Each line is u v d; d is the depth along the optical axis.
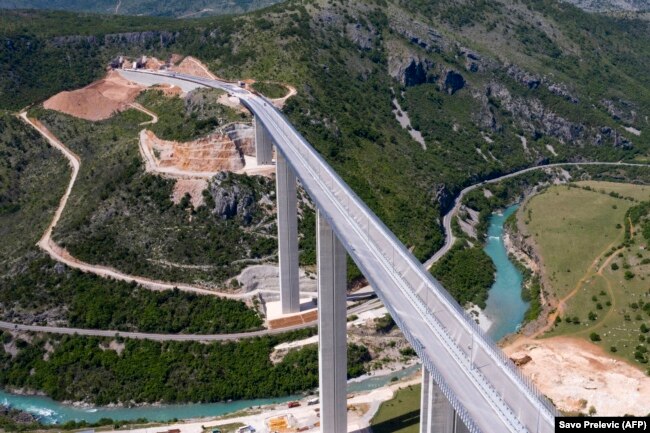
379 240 95.38
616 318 139.62
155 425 117.06
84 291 150.88
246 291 152.62
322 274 102.06
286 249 142.75
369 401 119.88
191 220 164.50
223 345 139.00
